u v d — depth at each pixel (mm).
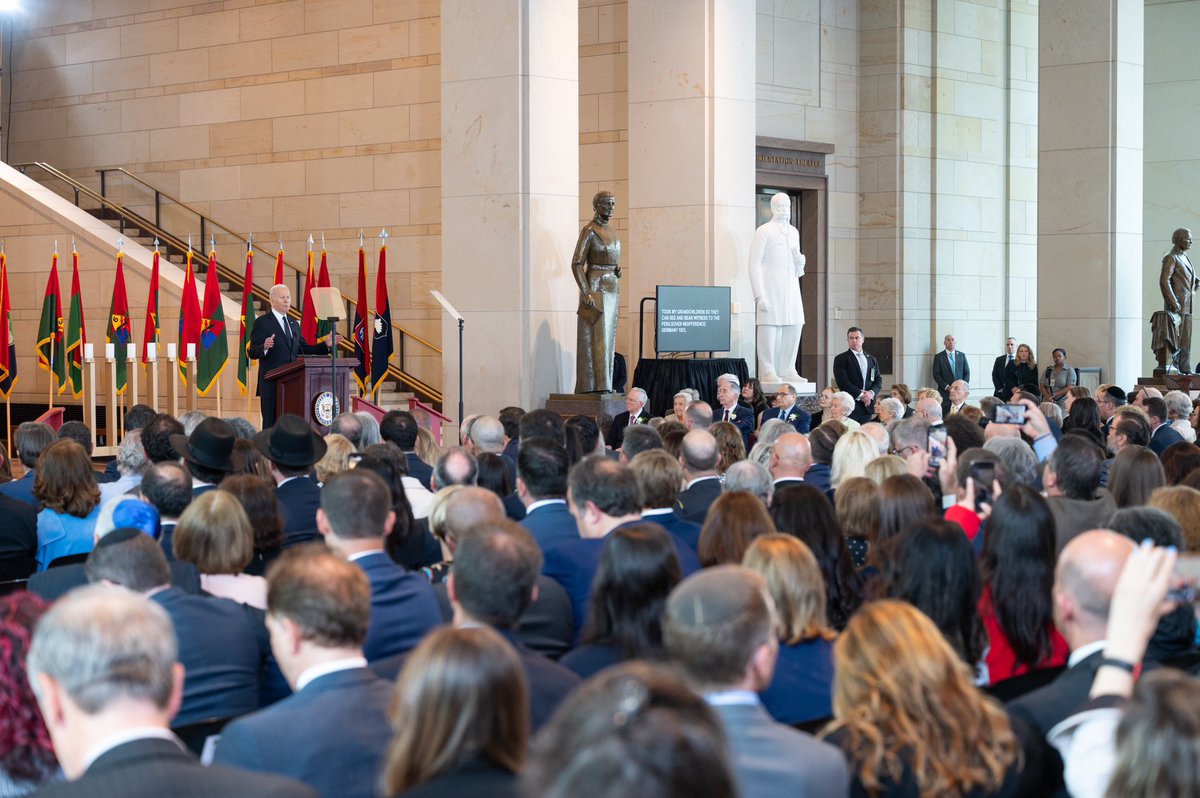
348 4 20734
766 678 2801
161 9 22297
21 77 23594
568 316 14648
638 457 5793
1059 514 5629
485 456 6902
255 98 21562
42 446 7832
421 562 6215
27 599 3109
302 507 6574
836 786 2695
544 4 14312
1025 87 23422
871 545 5109
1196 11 23812
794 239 16406
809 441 7930
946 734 2814
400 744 2311
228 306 17781
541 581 4488
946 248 22344
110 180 22812
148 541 4125
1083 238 19469
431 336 20234
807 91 21062
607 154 19250
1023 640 4230
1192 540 4832
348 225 20875
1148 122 24281
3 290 14695
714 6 16203
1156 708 2139
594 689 1675
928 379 22250
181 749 2482
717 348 15148
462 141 14508
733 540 4559
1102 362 19359
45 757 2967
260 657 4398
